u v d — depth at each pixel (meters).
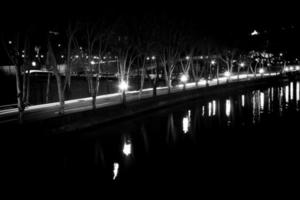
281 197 15.74
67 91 45.50
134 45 44.03
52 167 21.64
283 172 19.28
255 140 27.38
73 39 35.25
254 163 21.19
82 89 51.41
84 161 22.72
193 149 25.28
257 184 17.48
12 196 16.62
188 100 50.28
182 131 31.88
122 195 16.58
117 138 28.80
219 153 23.91
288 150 24.00
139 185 17.88
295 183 17.52
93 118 30.27
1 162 20.30
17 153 21.61
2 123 24.67
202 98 55.00
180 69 91.00
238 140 27.66
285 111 41.69
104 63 70.44
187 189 17.09
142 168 20.91
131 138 28.94
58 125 25.78
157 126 33.94
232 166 20.75
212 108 45.69
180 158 22.97
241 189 16.88
